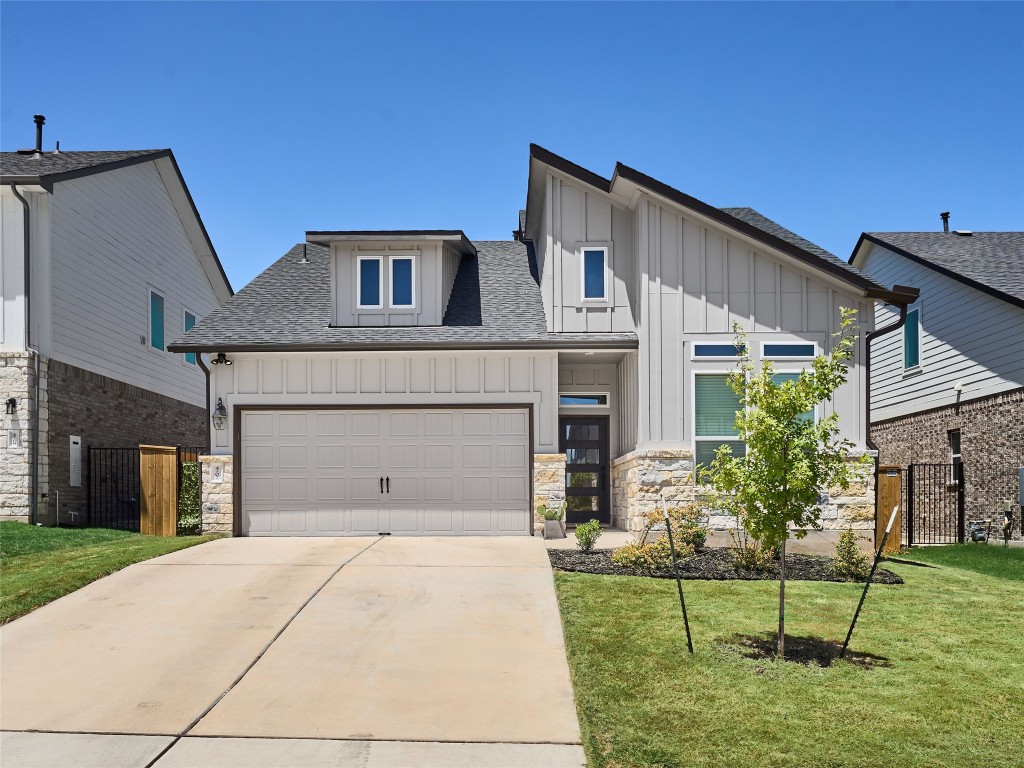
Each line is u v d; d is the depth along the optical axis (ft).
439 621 30.89
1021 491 56.70
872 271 79.30
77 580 36.19
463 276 60.34
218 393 51.67
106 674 25.85
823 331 50.06
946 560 47.75
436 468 51.37
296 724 22.27
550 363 51.65
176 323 76.18
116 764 20.03
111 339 63.26
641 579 36.99
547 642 28.63
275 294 58.65
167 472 51.11
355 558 41.42
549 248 53.01
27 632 29.91
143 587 35.65
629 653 27.14
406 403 51.47
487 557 41.81
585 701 23.32
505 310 55.67
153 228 71.15
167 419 73.67
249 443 51.49
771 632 29.60
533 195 57.41
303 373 51.67
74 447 57.36
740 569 38.81
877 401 79.10
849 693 23.91
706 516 48.65
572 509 58.80
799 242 56.90
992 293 58.90
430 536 50.60
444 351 51.29
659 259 50.21
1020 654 27.61
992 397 60.49
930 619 31.73
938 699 23.52
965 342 63.93
